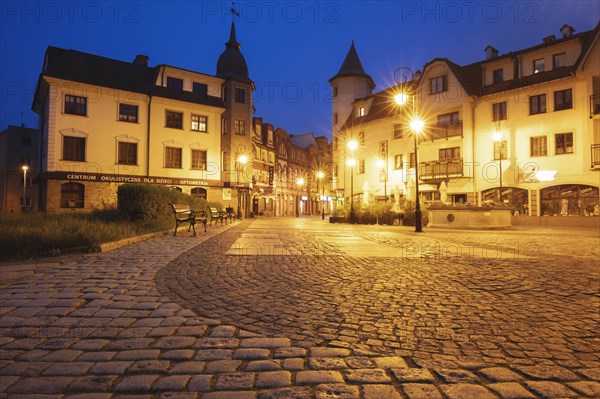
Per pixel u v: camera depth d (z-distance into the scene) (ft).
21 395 7.63
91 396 7.63
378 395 7.75
